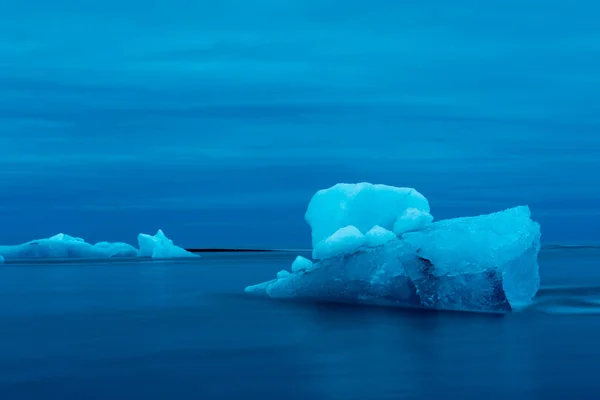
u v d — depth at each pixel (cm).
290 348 2236
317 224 4144
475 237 3012
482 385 1709
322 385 1720
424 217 3553
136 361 2028
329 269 3416
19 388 1697
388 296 3203
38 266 8438
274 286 3769
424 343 2295
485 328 2578
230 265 8619
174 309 3359
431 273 3048
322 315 2969
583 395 1608
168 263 9300
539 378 1773
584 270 6338
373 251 3275
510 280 3152
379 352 2152
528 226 3069
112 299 3972
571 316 2861
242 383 1748
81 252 10250
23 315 3186
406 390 1667
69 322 2916
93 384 1738
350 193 4053
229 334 2534
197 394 1641
